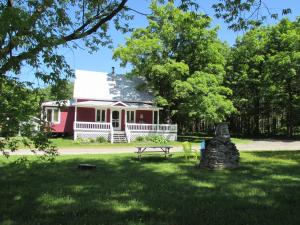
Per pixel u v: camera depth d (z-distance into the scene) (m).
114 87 40.25
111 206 7.52
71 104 35.94
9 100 6.72
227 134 13.73
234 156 13.46
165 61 35.69
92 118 38.00
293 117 46.59
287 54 40.19
